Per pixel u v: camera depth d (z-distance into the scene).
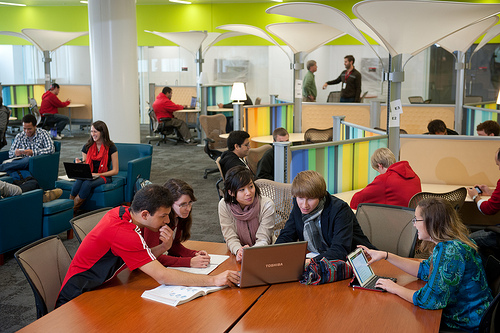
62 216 5.14
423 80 13.36
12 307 3.77
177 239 3.05
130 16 8.28
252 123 8.44
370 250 2.75
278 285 2.59
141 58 15.67
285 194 3.76
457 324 2.40
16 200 4.61
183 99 14.38
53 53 16.25
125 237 2.56
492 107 9.67
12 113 13.74
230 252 3.13
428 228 2.43
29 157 6.47
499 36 12.66
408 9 4.70
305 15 6.22
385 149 4.19
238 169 3.14
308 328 2.12
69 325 2.17
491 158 5.01
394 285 2.47
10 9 16.23
